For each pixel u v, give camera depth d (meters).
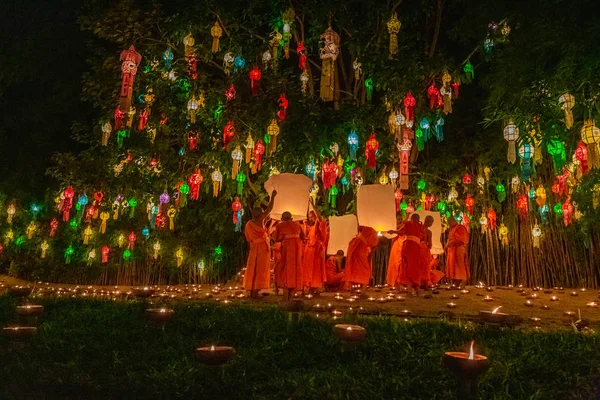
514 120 8.02
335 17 12.62
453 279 13.32
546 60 8.06
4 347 5.66
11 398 4.54
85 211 16.22
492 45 11.78
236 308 7.22
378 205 10.09
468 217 14.30
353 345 4.81
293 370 4.79
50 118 18.08
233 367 4.79
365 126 12.20
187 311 6.86
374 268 14.77
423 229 10.39
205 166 13.48
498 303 9.23
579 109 7.95
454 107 16.06
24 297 8.30
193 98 11.41
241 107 11.61
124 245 16.81
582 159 7.36
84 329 6.37
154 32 13.61
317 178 13.50
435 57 11.39
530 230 14.30
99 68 13.43
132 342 5.75
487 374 4.40
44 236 17.53
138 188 13.75
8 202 17.80
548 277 13.99
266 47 11.95
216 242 16.58
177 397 4.27
